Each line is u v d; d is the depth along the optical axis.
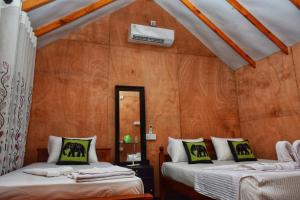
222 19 4.09
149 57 4.52
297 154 2.46
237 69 4.99
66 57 4.01
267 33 3.72
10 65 2.42
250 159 3.81
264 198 1.84
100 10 4.06
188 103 4.58
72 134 3.80
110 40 4.33
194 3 4.12
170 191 3.80
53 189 1.57
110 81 4.18
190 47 4.85
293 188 1.92
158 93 4.43
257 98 4.43
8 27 2.48
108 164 3.13
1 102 2.35
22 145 3.03
